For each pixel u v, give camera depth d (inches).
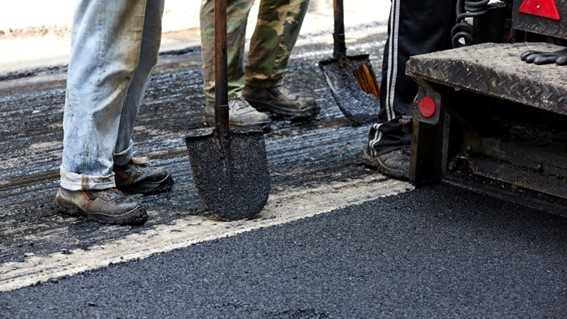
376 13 476.1
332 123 324.5
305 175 275.0
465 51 234.8
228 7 302.5
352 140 306.3
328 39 433.1
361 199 253.3
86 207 241.1
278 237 226.8
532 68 219.1
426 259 216.2
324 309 194.1
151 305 195.8
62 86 359.6
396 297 199.3
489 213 241.3
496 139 251.1
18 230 237.3
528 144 246.8
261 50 318.3
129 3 225.3
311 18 462.6
